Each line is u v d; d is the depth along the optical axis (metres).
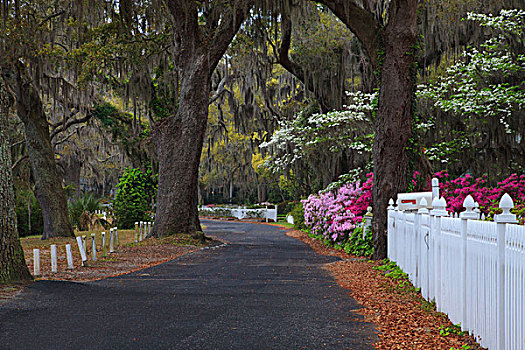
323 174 28.11
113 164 58.00
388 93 13.85
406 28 13.73
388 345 5.36
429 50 24.45
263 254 16.33
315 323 6.38
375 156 14.03
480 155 23.36
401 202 11.05
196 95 21.19
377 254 13.59
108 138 41.16
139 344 5.42
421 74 26.19
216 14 22.23
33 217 32.72
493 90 19.92
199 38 21.27
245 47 26.83
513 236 4.20
